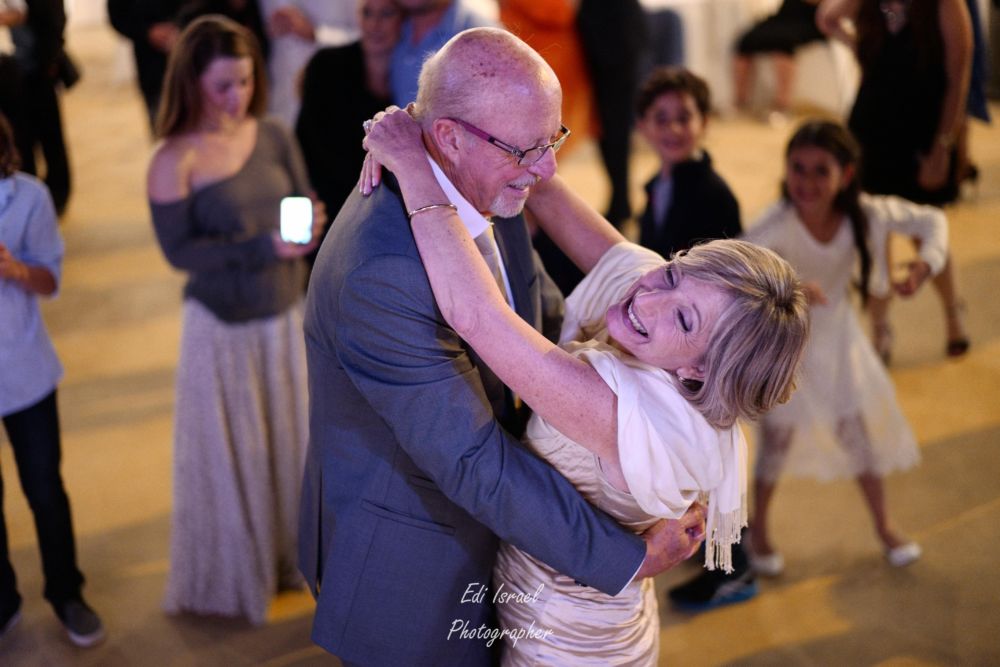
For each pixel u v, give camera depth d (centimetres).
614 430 162
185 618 285
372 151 167
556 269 288
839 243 289
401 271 160
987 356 420
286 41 430
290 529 290
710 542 179
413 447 167
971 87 393
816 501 338
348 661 184
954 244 518
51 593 276
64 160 573
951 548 312
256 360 273
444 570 181
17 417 261
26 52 521
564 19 460
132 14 479
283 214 262
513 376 160
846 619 284
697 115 285
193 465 275
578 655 185
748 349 159
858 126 387
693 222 282
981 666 266
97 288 493
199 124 264
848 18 403
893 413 297
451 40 167
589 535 168
